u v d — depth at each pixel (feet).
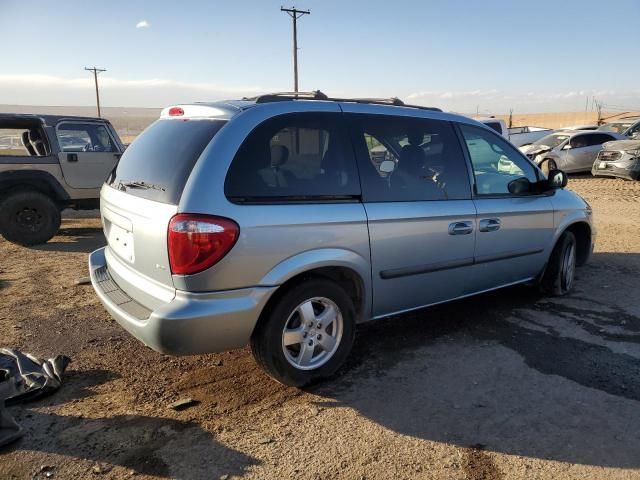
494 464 9.03
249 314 10.11
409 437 9.78
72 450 9.30
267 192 10.37
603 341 14.02
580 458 9.17
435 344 13.88
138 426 10.07
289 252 10.49
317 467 8.94
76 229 31.83
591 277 19.88
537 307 16.60
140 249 10.50
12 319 15.69
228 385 11.71
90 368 12.48
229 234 9.67
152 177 10.77
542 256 16.37
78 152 27.32
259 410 10.69
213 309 9.73
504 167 15.34
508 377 12.05
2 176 25.71
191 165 10.02
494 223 14.40
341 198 11.39
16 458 9.06
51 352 13.37
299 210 10.66
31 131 28.30
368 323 15.31
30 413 10.46
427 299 13.51
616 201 39.96
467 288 14.37
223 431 9.95
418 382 11.84
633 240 26.50
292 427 10.10
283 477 8.68
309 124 11.34
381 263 12.07
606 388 11.53
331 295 11.41
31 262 23.04
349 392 11.42
